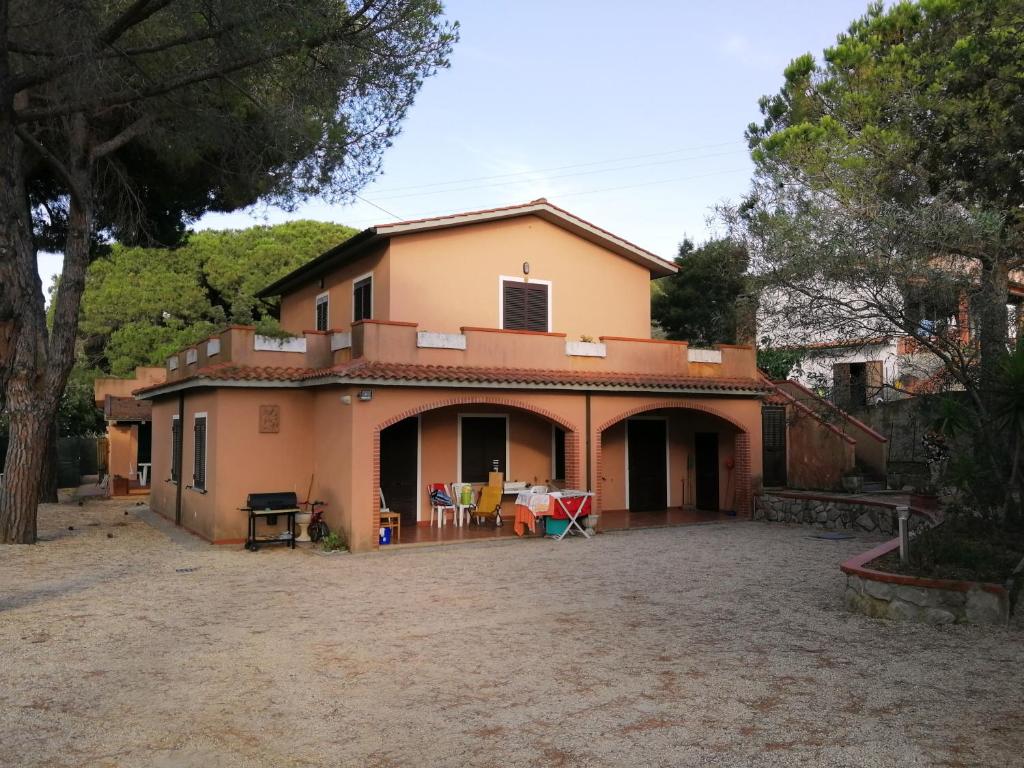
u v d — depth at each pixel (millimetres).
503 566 11750
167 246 18578
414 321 16141
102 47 10195
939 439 13672
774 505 17078
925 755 4746
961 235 10180
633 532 15523
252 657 6984
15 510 13859
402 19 11609
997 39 12008
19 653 7113
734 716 5430
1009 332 10680
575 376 15391
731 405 17375
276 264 33938
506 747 4949
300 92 11812
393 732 5223
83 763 4754
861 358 13570
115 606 9078
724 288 24844
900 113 13812
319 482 14625
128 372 32281
